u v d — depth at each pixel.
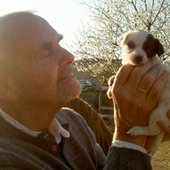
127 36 1.01
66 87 0.52
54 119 0.53
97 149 0.63
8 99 0.50
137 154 0.55
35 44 0.50
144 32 1.03
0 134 0.48
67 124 0.57
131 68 0.58
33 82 0.50
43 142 0.51
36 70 0.50
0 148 0.46
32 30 0.51
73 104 0.73
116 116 0.57
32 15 0.52
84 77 5.70
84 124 0.63
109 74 5.23
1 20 0.51
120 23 5.18
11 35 0.50
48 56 0.51
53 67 0.51
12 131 0.49
